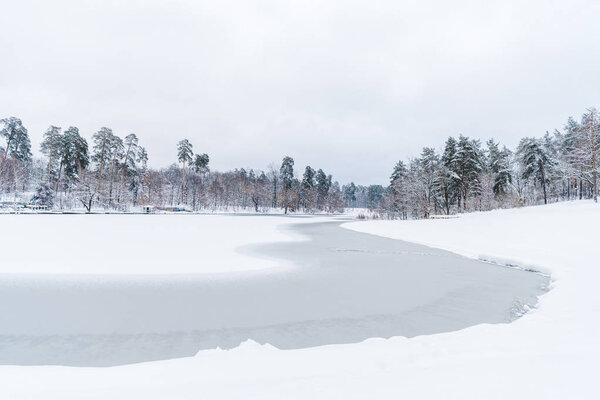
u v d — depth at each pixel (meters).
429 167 56.75
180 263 15.03
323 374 4.14
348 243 24.31
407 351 5.16
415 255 18.89
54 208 58.66
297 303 9.91
